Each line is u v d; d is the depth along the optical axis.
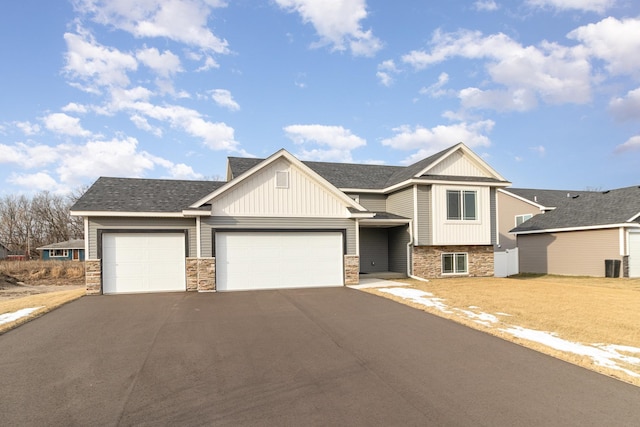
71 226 63.72
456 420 4.37
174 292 14.09
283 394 5.11
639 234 19.64
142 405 4.79
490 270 19.05
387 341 7.55
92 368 6.10
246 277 14.59
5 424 4.31
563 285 15.76
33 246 64.81
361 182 20.73
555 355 6.62
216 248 14.36
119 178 17.03
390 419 4.40
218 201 14.46
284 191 15.14
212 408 4.70
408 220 18.27
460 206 18.55
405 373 5.86
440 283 16.28
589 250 20.92
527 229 24.55
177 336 7.93
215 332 8.24
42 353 6.85
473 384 5.42
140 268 14.24
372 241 20.31
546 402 4.84
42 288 27.16
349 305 11.20
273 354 6.78
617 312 10.06
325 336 7.91
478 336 7.87
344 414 4.53
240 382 5.52
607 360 6.33
